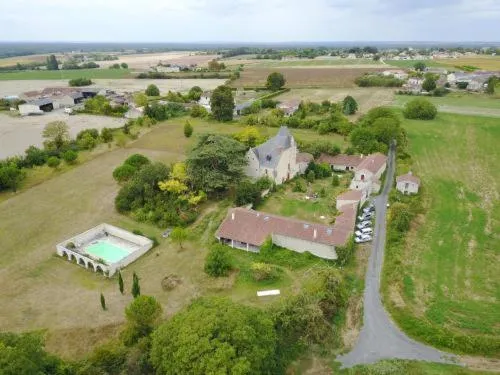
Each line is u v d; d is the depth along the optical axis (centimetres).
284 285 5781
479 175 10069
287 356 4394
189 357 3481
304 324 4666
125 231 7081
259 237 6656
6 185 8825
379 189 9006
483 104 18362
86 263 6216
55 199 8575
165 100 19388
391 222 7369
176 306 5306
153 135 13600
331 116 14612
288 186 9288
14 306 5291
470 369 4272
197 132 13888
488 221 7650
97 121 15862
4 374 3134
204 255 6544
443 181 9662
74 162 10775
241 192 8056
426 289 5644
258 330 3931
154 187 8294
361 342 4694
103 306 5194
